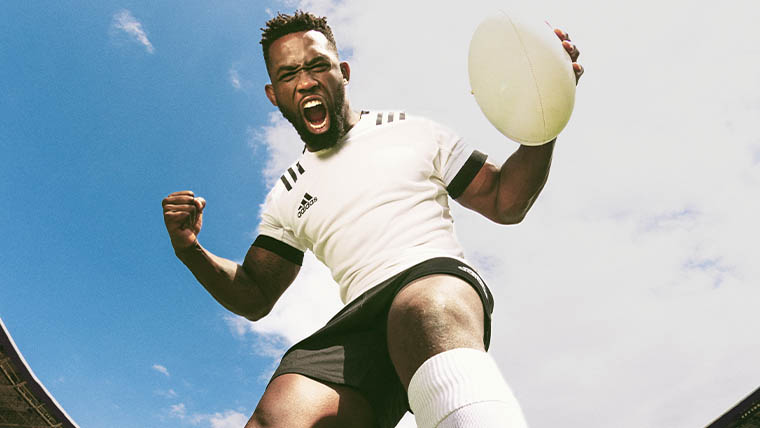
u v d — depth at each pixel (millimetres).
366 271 1552
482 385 1054
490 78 1439
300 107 1741
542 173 1611
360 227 1608
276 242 1925
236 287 1872
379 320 1496
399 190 1646
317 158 1809
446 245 1565
